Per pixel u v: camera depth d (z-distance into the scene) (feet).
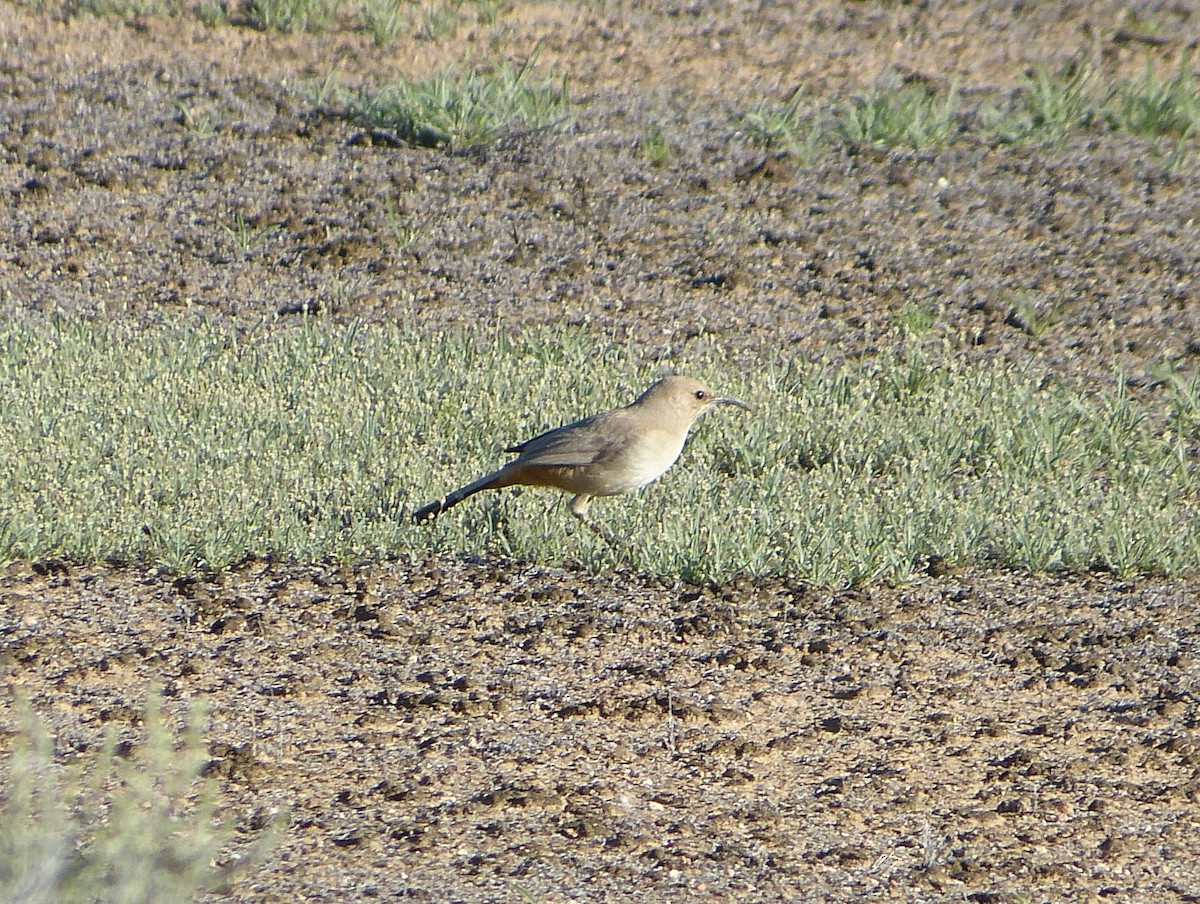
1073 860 25.68
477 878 24.40
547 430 44.83
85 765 27.50
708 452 44.45
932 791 27.89
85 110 69.77
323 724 29.81
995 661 33.55
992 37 83.25
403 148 68.39
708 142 68.90
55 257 59.31
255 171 65.82
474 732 29.63
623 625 34.73
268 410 45.01
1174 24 85.66
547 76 75.25
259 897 23.54
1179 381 49.52
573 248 60.95
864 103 71.56
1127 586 37.32
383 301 57.00
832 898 24.23
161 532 37.83
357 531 38.09
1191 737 30.12
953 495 41.81
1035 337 54.70
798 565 37.35
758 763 28.78
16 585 35.78
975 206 64.13
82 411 44.45
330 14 80.74
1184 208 64.13
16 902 21.02
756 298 57.67
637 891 24.17
